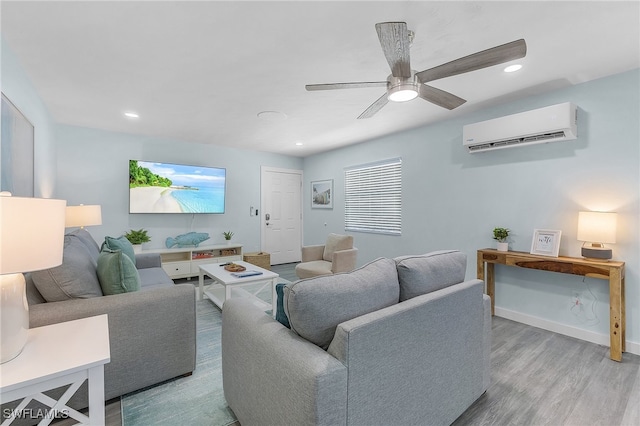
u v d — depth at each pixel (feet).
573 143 8.70
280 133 14.14
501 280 10.43
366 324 3.60
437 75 5.95
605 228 7.75
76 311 5.16
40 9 5.28
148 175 14.61
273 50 6.73
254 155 18.61
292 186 20.36
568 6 5.27
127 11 5.38
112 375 5.50
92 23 5.72
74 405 5.11
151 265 11.78
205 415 5.29
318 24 5.78
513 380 6.49
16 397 3.35
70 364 3.69
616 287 7.30
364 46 6.57
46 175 10.33
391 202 14.43
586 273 7.75
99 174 13.65
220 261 16.19
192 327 6.42
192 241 15.88
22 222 3.45
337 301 3.88
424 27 5.86
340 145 16.84
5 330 3.69
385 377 3.82
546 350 7.91
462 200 11.44
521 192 9.82
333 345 3.54
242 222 18.20
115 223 14.12
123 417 5.21
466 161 11.30
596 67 7.59
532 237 9.51
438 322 4.62
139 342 5.77
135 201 14.30
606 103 8.09
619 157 7.91
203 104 10.14
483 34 6.12
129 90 8.94
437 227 12.32
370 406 3.65
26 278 5.71
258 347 4.09
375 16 5.54
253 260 17.02
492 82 8.45
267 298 12.07
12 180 6.56
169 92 9.10
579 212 8.49
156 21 5.68
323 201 18.94
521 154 9.81
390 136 14.32
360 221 16.26
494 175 10.49
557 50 6.77
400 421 4.04
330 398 3.21
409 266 4.82
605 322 8.27
